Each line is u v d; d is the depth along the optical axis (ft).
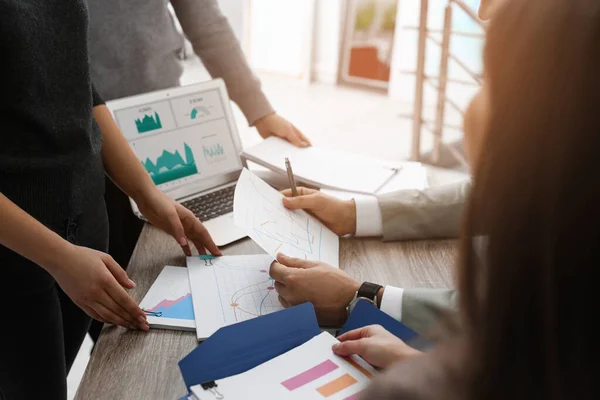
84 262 3.03
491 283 1.26
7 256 3.41
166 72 5.28
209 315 3.23
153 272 3.70
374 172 4.74
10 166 3.29
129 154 4.12
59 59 3.43
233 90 5.35
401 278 3.64
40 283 3.58
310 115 14.60
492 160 1.26
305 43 16.22
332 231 4.09
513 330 1.24
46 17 3.32
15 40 3.13
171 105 4.75
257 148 5.00
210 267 3.70
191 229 3.95
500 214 1.24
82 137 3.62
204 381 2.54
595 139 1.16
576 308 1.20
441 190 4.13
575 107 1.17
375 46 15.52
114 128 4.13
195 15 5.25
